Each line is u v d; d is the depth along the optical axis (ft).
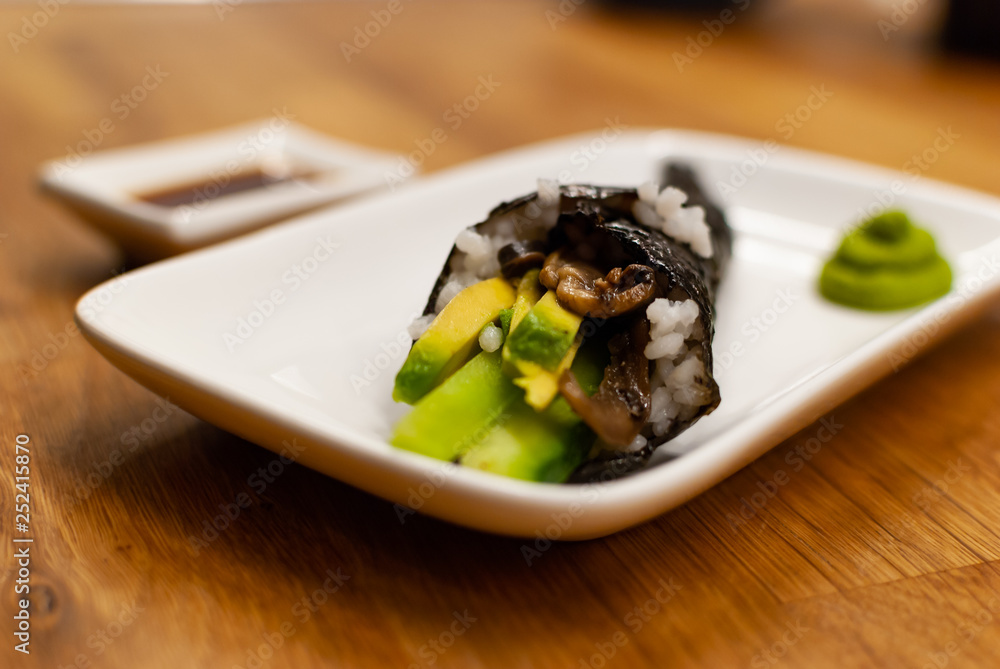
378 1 2.64
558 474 0.87
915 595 0.86
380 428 0.94
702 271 0.99
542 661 0.82
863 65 2.02
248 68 1.97
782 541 0.89
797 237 1.21
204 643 0.82
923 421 1.00
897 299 1.11
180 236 1.14
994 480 0.95
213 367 0.96
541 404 0.86
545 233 0.97
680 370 0.92
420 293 1.08
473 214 1.17
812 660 0.83
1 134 1.54
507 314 0.91
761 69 2.01
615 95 1.83
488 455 0.86
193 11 2.45
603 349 0.91
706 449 0.85
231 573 0.86
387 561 0.87
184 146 1.35
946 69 1.97
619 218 0.98
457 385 0.88
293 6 2.54
